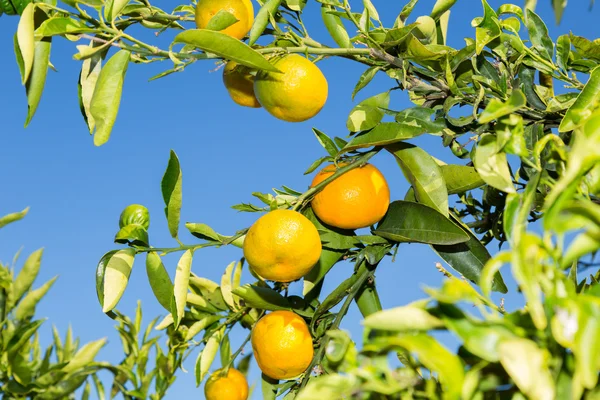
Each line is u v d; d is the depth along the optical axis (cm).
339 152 98
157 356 111
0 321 106
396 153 99
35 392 105
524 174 101
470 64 102
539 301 66
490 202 104
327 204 98
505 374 73
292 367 99
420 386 75
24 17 89
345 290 101
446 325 71
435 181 98
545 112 98
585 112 87
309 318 103
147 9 101
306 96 96
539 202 96
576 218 71
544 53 99
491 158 84
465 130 99
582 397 72
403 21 103
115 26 97
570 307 66
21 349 105
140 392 110
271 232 94
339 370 75
